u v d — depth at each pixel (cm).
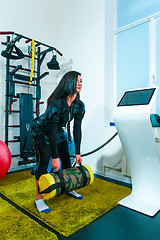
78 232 128
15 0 288
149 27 236
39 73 304
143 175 170
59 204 168
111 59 269
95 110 269
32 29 311
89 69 281
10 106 268
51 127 142
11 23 283
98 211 154
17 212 153
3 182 229
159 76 230
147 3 238
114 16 273
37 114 301
